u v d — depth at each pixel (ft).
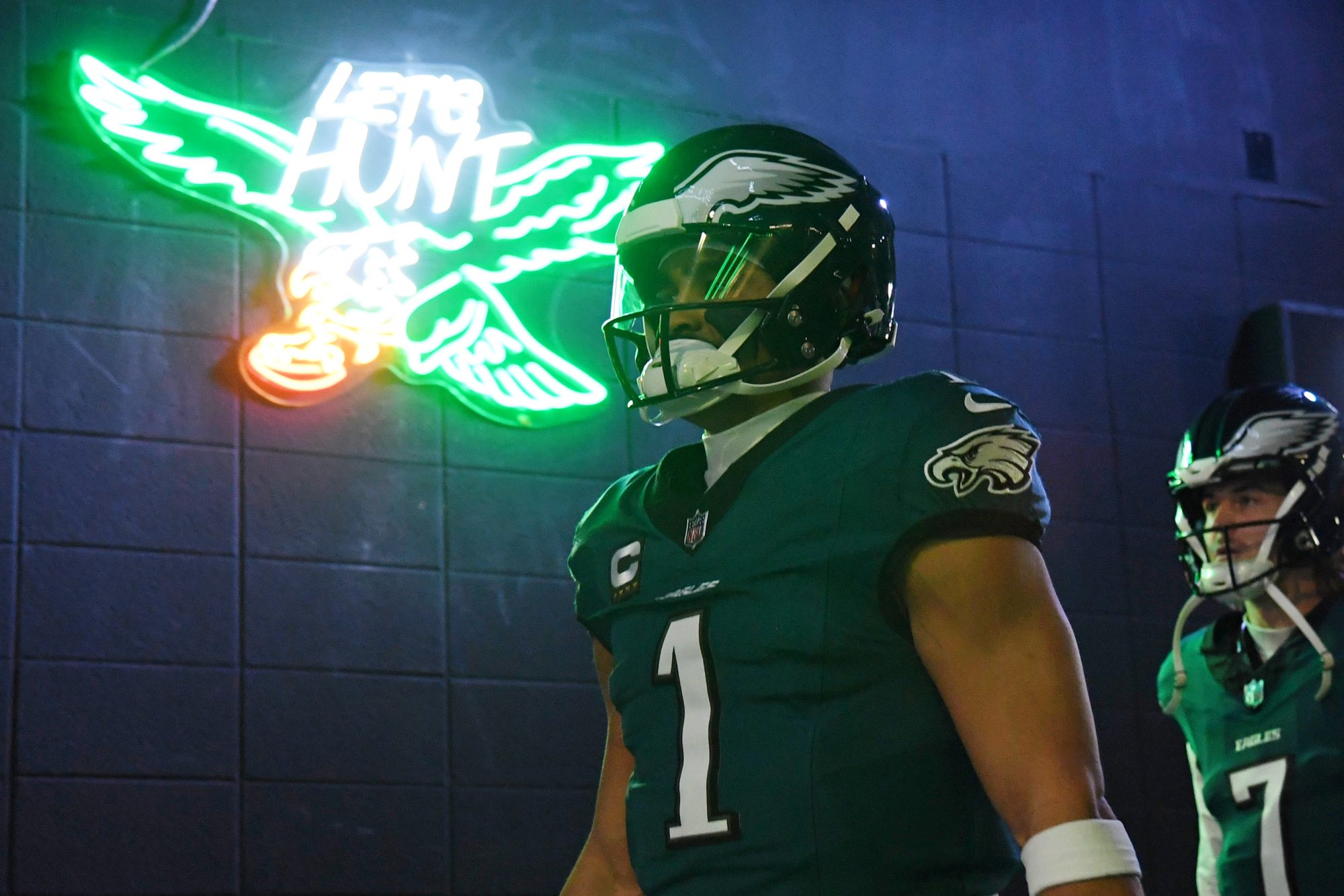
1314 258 17.11
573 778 12.94
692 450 4.37
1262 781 8.08
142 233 12.55
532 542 13.25
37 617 11.59
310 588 12.42
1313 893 7.76
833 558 3.70
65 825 11.31
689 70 14.88
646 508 4.30
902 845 3.57
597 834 4.62
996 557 3.59
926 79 15.84
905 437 3.76
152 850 11.50
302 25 13.46
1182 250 16.48
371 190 13.35
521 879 12.57
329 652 12.36
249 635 12.16
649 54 14.75
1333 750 7.82
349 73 13.44
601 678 4.68
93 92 12.57
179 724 11.79
